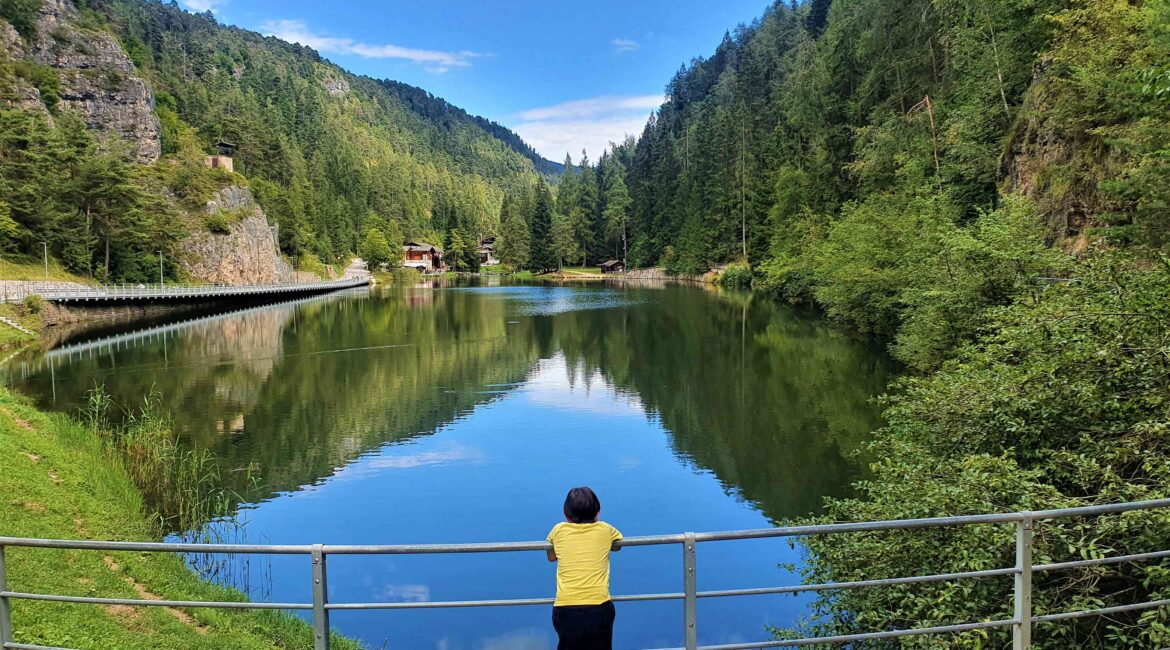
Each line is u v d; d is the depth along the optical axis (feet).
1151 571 15.30
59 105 264.31
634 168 427.74
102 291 156.25
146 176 241.76
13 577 20.90
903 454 27.25
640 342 112.57
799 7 371.56
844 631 22.22
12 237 168.25
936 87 112.98
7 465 32.91
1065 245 58.18
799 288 151.23
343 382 82.64
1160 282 24.67
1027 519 11.84
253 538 37.50
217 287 200.34
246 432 59.67
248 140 367.45
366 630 28.17
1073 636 17.17
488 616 29.25
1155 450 20.49
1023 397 23.82
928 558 20.48
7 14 264.93
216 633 21.90
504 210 538.06
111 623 19.76
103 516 32.65
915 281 67.21
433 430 60.13
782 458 49.26
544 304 196.34
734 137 251.80
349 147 588.50
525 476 47.62
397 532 38.58
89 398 72.43
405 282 366.63
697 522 39.11
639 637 27.30
